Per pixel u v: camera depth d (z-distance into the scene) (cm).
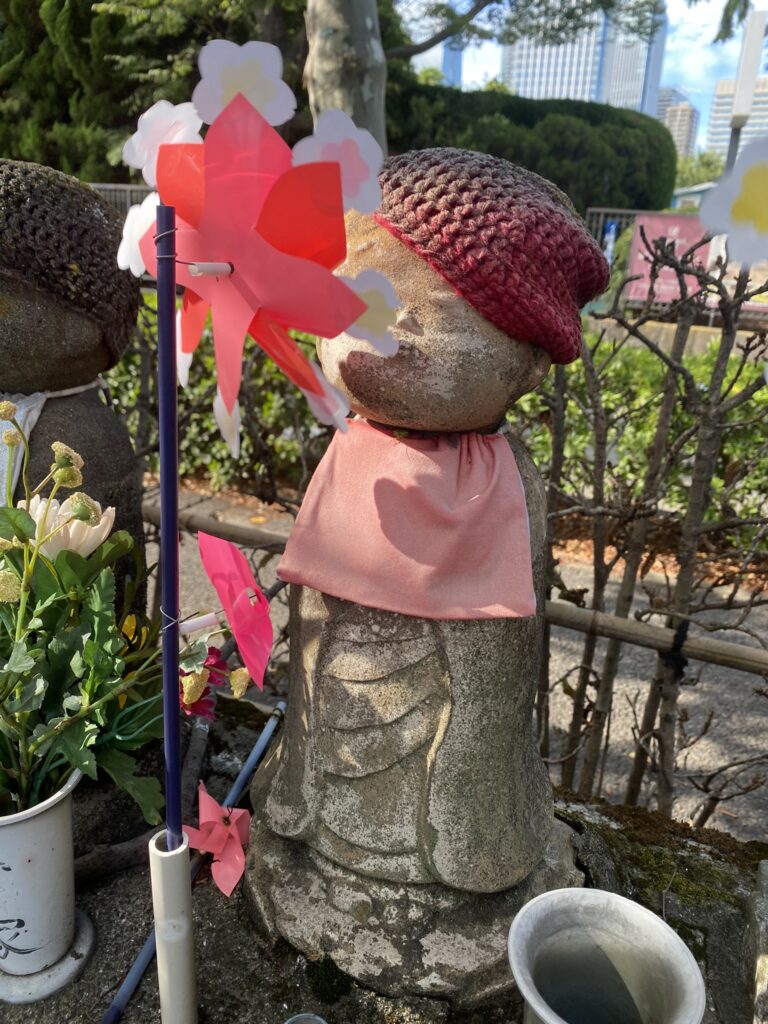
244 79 65
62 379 121
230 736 160
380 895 105
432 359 87
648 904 124
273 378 338
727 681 296
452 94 991
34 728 97
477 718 99
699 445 151
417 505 93
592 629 158
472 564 95
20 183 107
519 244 83
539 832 109
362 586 96
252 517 410
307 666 104
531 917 82
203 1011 101
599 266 94
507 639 99
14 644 88
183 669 96
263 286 72
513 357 90
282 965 105
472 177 86
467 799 100
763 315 235
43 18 823
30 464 116
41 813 95
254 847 115
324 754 104
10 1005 103
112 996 104
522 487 98
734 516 185
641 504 163
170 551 78
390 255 87
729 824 223
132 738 105
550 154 973
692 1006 73
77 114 866
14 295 107
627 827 142
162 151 72
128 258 83
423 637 97
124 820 129
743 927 120
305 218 69
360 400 93
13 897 98
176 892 86
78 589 98
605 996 89
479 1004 102
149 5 629
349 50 242
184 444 388
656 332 463
